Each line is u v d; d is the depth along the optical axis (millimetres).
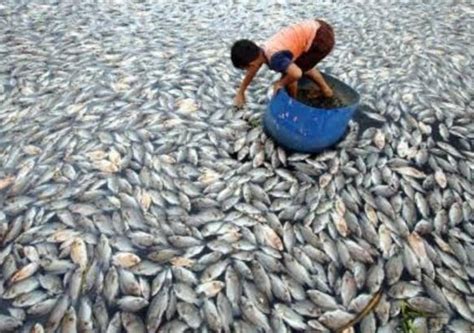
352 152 2982
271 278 2203
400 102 3475
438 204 2658
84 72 3803
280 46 2660
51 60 3986
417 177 2828
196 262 2238
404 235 2469
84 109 3311
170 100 3441
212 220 2477
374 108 3408
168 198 2596
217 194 2646
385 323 2061
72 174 2695
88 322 1976
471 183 2822
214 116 3297
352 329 2029
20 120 3191
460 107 3488
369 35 4680
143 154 2891
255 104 3438
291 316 2062
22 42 4262
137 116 3238
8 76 3715
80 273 2154
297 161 2898
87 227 2367
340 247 2381
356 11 5355
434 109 3416
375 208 2613
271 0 5656
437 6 5539
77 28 4621
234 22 4984
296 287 2180
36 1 5199
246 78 2951
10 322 1966
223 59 4066
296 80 2750
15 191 2572
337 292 2178
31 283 2109
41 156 2832
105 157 2838
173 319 2012
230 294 2119
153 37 4516
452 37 4656
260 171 2822
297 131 2799
